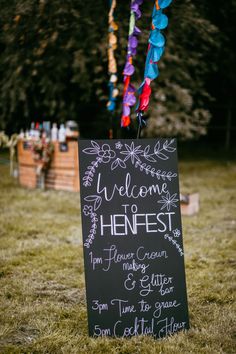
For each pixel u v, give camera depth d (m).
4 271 4.27
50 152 8.47
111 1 6.41
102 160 3.21
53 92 9.55
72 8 6.66
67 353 2.86
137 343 3.00
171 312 3.17
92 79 9.52
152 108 9.88
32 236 5.51
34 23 6.71
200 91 10.50
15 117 10.98
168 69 9.31
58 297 3.73
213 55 10.03
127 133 11.11
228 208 7.16
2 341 3.04
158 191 3.26
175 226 3.25
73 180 8.33
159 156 3.29
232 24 9.33
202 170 11.44
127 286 3.13
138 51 8.12
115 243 3.15
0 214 6.55
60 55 8.23
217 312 3.46
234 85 13.13
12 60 7.77
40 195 7.99
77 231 5.73
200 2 7.48
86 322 3.30
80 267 4.43
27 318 3.34
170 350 2.89
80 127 12.70
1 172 10.70
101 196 3.18
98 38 7.62
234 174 10.75
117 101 9.58
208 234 5.63
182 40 8.23
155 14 3.37
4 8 6.46
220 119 17.44
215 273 4.27
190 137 10.68
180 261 3.23
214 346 2.95
